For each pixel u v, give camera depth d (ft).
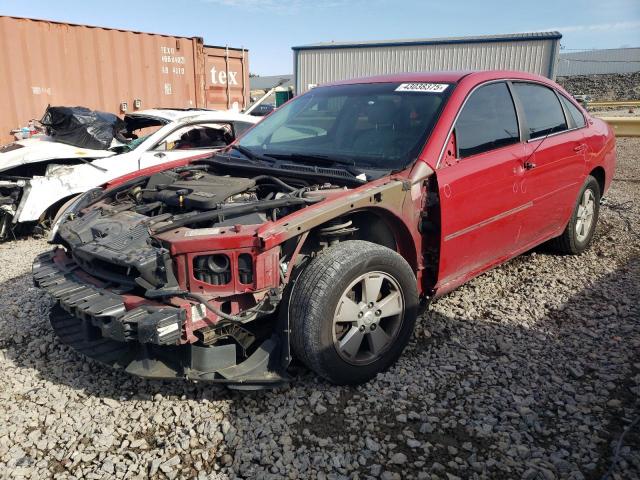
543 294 14.51
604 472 8.16
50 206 20.72
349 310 9.97
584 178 16.31
